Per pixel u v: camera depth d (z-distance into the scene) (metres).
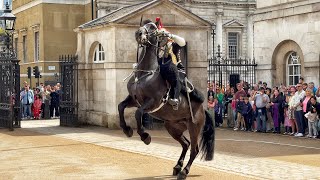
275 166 15.35
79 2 59.62
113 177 13.64
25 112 36.38
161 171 14.55
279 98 25.38
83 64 29.42
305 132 24.58
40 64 58.41
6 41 28.88
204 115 14.03
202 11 71.25
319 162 16.17
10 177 13.74
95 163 15.95
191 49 28.03
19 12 66.00
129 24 26.75
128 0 61.34
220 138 23.38
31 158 17.03
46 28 58.06
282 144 20.95
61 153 18.20
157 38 13.16
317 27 28.20
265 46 31.89
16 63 28.09
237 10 73.12
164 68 12.88
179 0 69.44
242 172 14.31
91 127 28.12
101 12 59.56
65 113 29.44
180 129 14.09
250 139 22.88
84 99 29.52
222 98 29.20
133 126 27.00
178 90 12.98
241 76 39.97
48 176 13.82
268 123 25.92
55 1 58.50
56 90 37.88
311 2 28.47
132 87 12.96
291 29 29.92
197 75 28.20
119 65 26.72
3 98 27.91
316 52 28.30
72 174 14.08
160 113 13.32
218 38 71.56
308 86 24.91
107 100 27.55
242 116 26.98
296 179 13.23
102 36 27.78
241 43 73.12
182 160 14.09
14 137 23.48
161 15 27.38
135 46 27.02
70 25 59.16
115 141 21.75
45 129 27.53
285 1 30.25
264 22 31.89
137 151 18.61
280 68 31.16
